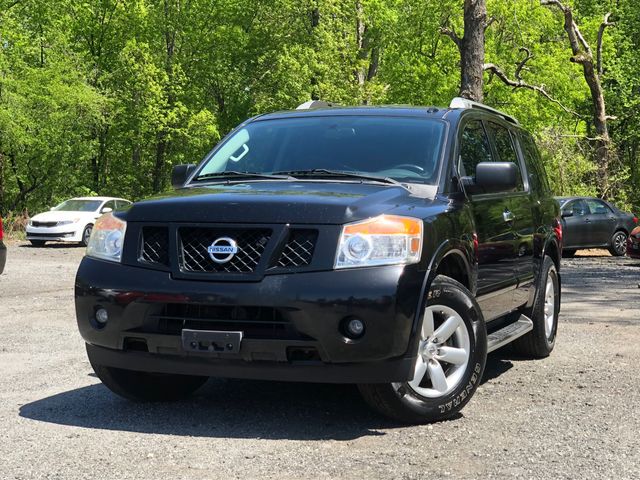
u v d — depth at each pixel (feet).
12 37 130.21
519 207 23.11
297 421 16.98
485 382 21.57
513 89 135.95
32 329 29.91
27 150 130.11
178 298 15.81
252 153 20.53
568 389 20.67
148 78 141.08
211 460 14.12
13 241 98.48
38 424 16.61
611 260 76.64
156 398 18.78
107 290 16.52
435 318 17.24
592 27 142.92
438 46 142.51
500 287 21.24
